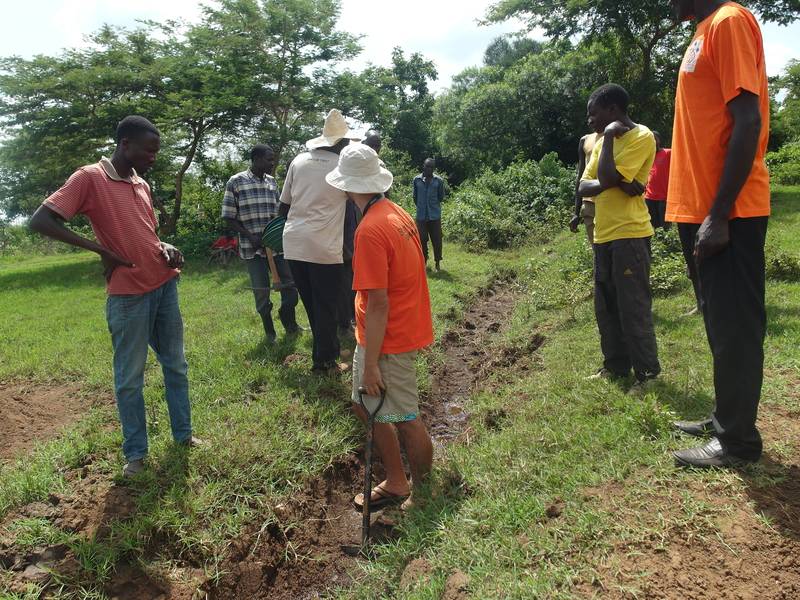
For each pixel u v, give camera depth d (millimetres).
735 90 2525
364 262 3154
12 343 6957
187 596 2996
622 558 2580
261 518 3547
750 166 2543
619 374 4613
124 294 3482
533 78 27578
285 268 6238
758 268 2732
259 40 17516
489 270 11055
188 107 15336
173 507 3387
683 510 2783
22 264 19938
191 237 15719
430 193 10406
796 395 3723
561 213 16125
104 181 3393
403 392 3410
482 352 6668
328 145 4965
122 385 3566
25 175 19141
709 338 2904
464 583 2682
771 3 17734
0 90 15766
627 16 20016
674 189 2996
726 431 2945
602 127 4363
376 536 3562
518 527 3000
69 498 3465
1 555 3027
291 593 3322
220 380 5133
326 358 5254
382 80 19234
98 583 2955
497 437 4086
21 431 4473
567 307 7180
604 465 3309
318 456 4094
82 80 15633
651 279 6973
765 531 2566
